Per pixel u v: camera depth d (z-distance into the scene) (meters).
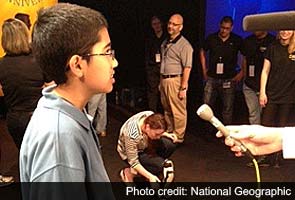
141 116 3.38
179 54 4.78
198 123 5.87
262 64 4.64
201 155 4.70
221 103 5.69
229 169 4.31
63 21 1.03
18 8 4.79
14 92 3.15
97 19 1.06
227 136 1.11
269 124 4.35
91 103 4.96
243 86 4.87
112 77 1.10
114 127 5.67
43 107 1.06
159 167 3.39
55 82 1.08
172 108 4.90
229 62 5.09
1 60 3.17
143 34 6.73
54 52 1.04
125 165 4.36
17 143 3.30
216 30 6.48
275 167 4.31
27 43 3.12
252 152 1.13
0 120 5.90
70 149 1.00
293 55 4.14
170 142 3.45
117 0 6.68
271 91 4.28
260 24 0.76
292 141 1.11
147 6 6.67
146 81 6.38
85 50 1.04
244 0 6.32
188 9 6.55
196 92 6.61
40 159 1.00
